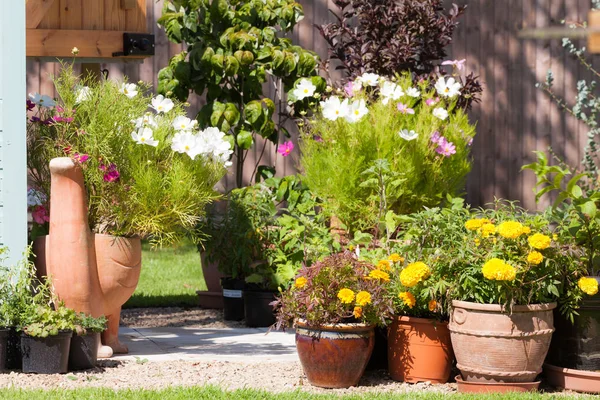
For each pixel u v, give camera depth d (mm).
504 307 5301
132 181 6316
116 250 6172
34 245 6246
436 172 8156
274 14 9078
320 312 5480
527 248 5480
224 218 8000
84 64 8484
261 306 7730
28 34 7535
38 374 5676
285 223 7711
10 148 6145
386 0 9750
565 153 12758
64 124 6301
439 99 8633
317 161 8094
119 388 5379
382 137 7875
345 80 9609
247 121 8719
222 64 8609
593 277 5641
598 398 5336
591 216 5734
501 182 12859
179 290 9727
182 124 6645
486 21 12711
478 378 5453
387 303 5543
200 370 5957
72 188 6039
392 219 7035
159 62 12266
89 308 6090
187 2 8703
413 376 5734
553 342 5758
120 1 8203
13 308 5809
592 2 12078
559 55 12672
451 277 5574
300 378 5766
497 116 12805
